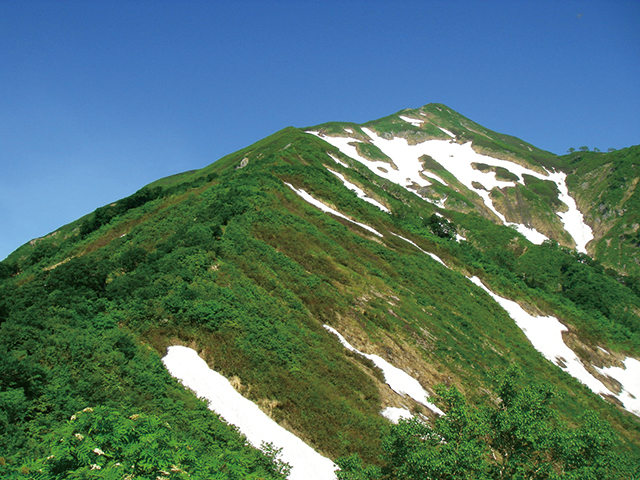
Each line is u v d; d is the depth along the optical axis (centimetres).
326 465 2238
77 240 6084
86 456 1116
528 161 16725
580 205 14538
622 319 7956
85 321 2712
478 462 1573
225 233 4266
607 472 1762
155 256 3647
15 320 2544
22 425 1733
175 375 2489
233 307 3162
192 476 1201
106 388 2125
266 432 2309
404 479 1667
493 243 10156
